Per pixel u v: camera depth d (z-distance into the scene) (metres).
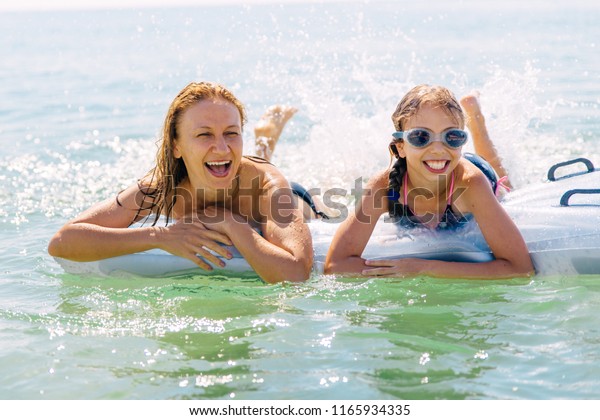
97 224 8.36
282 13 51.97
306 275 7.88
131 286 8.02
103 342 6.48
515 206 8.58
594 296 7.19
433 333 6.46
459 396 5.37
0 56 32.62
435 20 37.62
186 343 6.42
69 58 30.86
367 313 6.97
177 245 8.02
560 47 24.64
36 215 10.73
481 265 7.83
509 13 40.62
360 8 53.66
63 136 16.06
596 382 5.46
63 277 8.35
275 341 6.39
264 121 12.92
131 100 20.58
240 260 8.16
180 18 59.38
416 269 7.82
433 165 7.89
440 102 7.79
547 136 14.09
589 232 7.95
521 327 6.50
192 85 8.12
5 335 6.65
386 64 22.88
